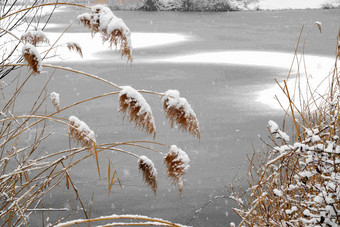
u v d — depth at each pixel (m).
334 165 2.47
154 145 9.28
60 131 9.84
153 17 46.50
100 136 10.00
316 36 29.75
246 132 10.20
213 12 53.91
